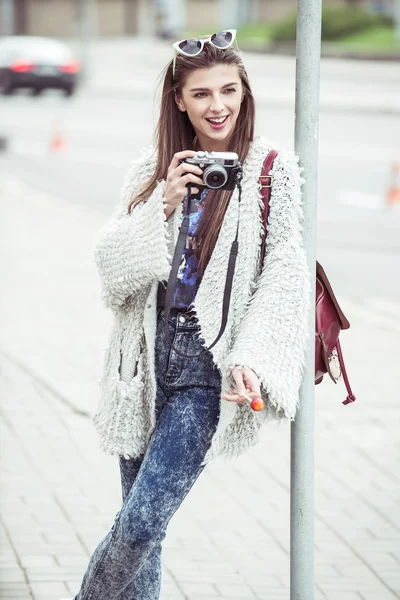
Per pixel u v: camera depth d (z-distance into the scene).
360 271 12.96
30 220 16.47
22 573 4.93
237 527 5.58
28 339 9.52
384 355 9.16
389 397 7.92
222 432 3.48
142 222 3.44
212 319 3.47
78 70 38.09
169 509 3.50
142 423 3.67
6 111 33.12
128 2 72.38
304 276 3.43
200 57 3.46
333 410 7.60
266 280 3.44
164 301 3.57
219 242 3.47
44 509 5.74
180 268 3.53
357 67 43.88
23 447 6.71
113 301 3.63
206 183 3.36
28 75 36.75
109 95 38.97
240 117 3.57
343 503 5.93
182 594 4.78
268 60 48.25
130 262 3.46
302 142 3.51
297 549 3.62
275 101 33.66
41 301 11.12
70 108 34.31
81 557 5.14
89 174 21.53
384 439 7.00
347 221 16.39
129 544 3.50
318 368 3.67
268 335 3.38
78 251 14.04
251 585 4.89
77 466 6.41
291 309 3.40
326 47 48.34
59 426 7.12
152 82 43.16
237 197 3.48
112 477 6.26
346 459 6.62
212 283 3.48
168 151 3.63
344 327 3.70
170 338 3.55
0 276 12.39
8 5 71.81
